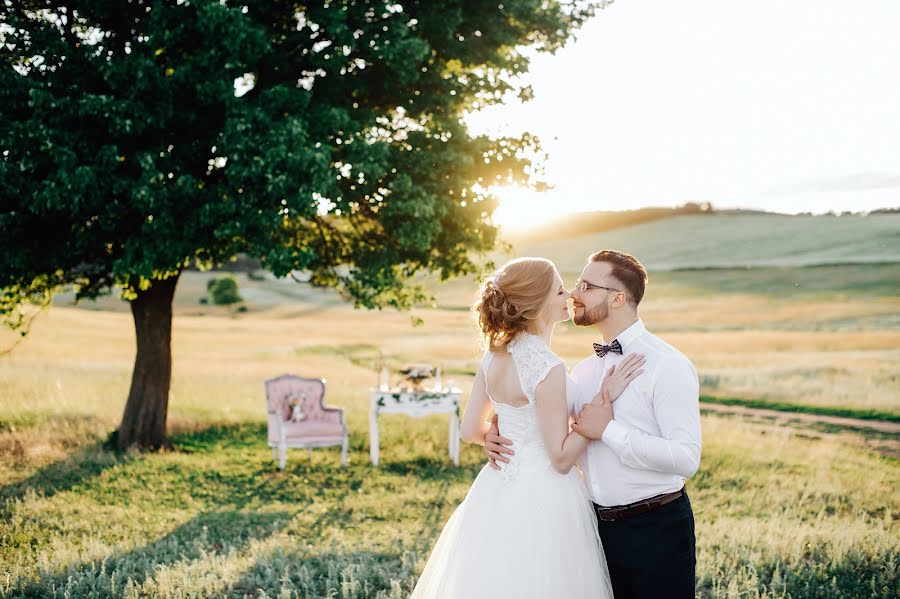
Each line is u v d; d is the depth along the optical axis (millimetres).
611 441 2799
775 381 17281
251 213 7480
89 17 8547
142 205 7184
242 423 12305
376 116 9359
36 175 7273
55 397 13430
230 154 7391
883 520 7070
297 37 8570
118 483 8008
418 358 23578
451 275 10312
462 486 8391
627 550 2926
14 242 7688
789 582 4988
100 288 10102
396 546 5711
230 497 7707
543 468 3045
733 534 6121
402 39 8383
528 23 10047
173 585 4715
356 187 8734
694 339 26203
